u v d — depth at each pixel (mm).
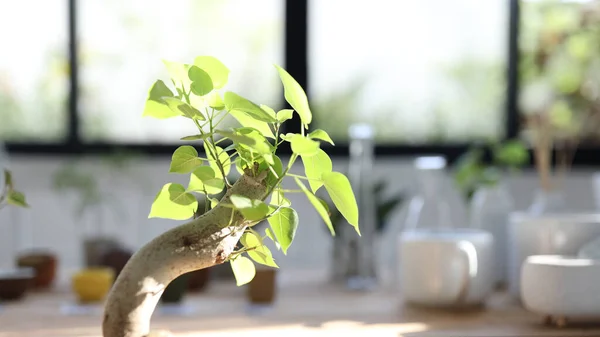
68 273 1652
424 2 1976
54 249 1886
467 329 1030
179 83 616
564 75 2000
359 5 1962
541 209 1488
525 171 1903
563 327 1036
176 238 588
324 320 1106
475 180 1512
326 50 1956
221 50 1952
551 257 1114
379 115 1969
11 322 1104
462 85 1983
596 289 1007
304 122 579
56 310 1209
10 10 1938
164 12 1951
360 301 1293
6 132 1938
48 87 1944
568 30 2004
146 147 1916
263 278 1236
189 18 1952
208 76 582
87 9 1943
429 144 1933
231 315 1154
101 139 1943
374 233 1516
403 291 1217
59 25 1944
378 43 1970
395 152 1919
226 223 595
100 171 1872
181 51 1958
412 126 1977
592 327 1038
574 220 1160
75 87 1928
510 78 1971
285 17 1918
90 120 1946
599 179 1663
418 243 1183
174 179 1896
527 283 1057
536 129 1618
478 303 1205
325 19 1953
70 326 1072
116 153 1835
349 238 1496
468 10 1983
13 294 1291
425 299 1178
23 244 1878
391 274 1670
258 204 542
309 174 622
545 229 1178
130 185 1889
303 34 1921
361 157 1529
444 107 1981
